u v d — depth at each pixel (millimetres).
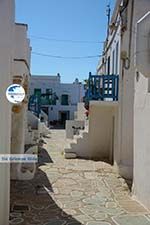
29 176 12125
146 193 8430
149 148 8266
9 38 6691
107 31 20875
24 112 13672
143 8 12094
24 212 8133
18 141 11930
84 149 17328
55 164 14789
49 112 52938
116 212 8156
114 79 14492
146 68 7871
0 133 6656
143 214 8000
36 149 17031
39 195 9727
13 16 7324
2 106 6648
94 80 14773
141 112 9117
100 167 14469
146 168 8477
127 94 13070
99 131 17453
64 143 23250
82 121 25031
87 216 7867
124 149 13055
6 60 6672
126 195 9969
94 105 15047
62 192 10148
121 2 14062
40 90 52625
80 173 13047
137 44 7926
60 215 7930
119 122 13344
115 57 16078
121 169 12617
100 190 10516
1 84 6625
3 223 6852
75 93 53469
